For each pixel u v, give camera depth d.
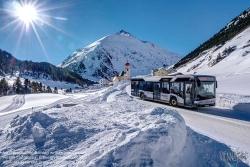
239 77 33.47
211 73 56.31
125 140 4.32
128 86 43.31
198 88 13.52
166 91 16.72
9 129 5.64
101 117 7.00
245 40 75.31
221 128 8.47
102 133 5.23
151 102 18.77
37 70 190.38
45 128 5.32
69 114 7.14
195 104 13.44
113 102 11.93
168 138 4.48
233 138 7.02
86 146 4.62
